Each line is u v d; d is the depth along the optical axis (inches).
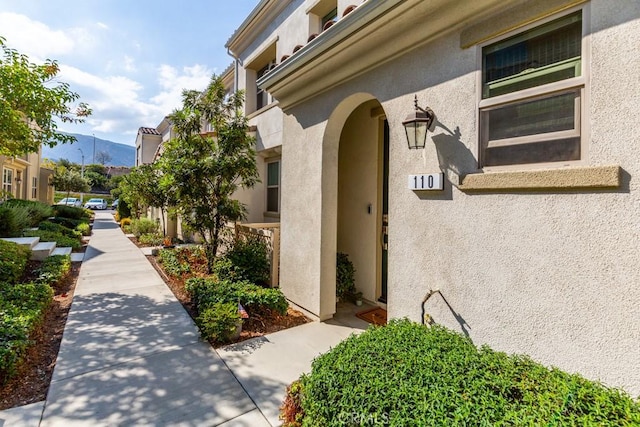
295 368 161.6
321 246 225.3
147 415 125.1
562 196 109.1
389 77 172.6
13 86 260.1
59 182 1467.8
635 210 94.4
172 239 570.6
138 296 271.4
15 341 150.6
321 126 225.8
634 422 77.7
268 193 419.2
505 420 81.9
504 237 123.8
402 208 165.0
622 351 97.0
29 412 125.0
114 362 163.8
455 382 97.0
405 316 161.8
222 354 174.6
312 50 199.0
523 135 122.0
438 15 142.3
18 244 346.3
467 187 133.7
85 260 418.0
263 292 232.8
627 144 96.1
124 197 734.5
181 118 306.5
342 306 259.9
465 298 136.6
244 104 445.4
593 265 102.4
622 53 97.0
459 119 139.2
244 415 126.3
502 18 123.5
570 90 109.7
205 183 306.3
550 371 104.6
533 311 115.8
